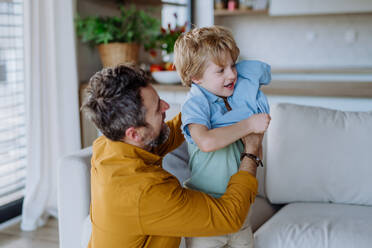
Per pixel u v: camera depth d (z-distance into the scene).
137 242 1.02
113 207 0.97
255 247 1.42
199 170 1.13
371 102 2.17
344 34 4.31
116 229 1.00
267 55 4.61
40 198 2.47
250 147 1.07
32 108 2.35
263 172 1.93
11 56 2.43
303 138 1.74
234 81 1.12
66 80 2.47
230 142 0.98
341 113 1.79
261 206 1.81
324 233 1.39
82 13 2.72
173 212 0.95
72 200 1.66
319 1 3.94
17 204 2.58
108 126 0.96
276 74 4.09
